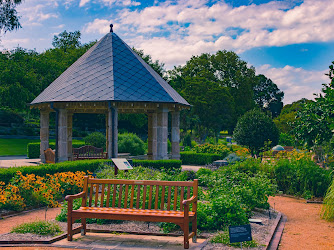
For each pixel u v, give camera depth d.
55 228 6.73
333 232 7.46
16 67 28.83
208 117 54.50
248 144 23.45
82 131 45.31
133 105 16.98
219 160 21.44
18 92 27.55
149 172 11.16
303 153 14.96
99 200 8.33
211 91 53.72
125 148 23.25
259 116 23.91
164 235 6.69
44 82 30.89
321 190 11.84
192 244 6.09
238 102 59.81
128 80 17.56
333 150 11.72
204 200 8.80
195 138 51.34
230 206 7.26
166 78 48.03
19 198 8.98
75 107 17.16
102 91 16.67
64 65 35.28
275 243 6.39
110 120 16.69
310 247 6.38
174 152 20.14
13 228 6.77
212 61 60.31
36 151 25.38
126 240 6.30
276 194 12.53
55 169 11.52
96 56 18.88
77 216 6.31
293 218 8.85
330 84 10.21
